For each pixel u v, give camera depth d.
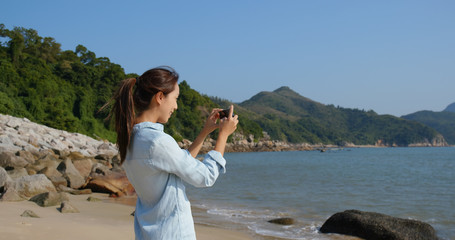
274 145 117.38
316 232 6.64
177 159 1.31
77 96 62.66
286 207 9.54
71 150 26.98
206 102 111.31
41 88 54.81
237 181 17.33
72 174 11.74
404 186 15.48
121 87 1.40
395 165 35.78
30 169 11.91
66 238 4.39
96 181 11.05
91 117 63.38
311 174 22.64
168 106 1.46
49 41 81.38
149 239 1.32
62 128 51.22
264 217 8.04
